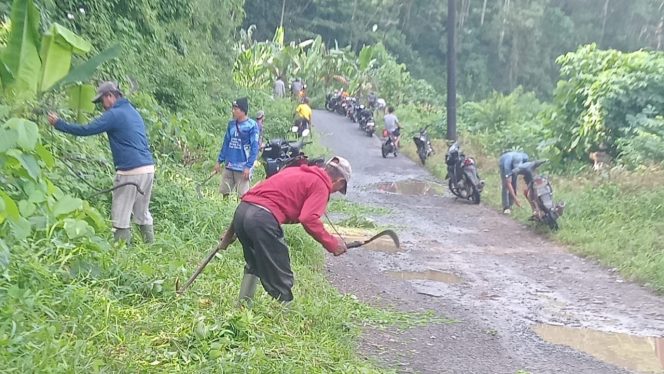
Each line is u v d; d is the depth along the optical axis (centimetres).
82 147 790
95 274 528
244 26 5116
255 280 543
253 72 2919
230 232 542
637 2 5500
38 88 765
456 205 1308
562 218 1074
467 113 2611
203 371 414
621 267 831
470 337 588
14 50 743
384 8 5556
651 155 1286
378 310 640
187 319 489
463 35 5475
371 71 3716
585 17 5612
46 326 404
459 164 1352
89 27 1178
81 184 703
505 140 1944
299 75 3425
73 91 802
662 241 919
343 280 742
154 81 1352
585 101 1506
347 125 2769
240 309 529
